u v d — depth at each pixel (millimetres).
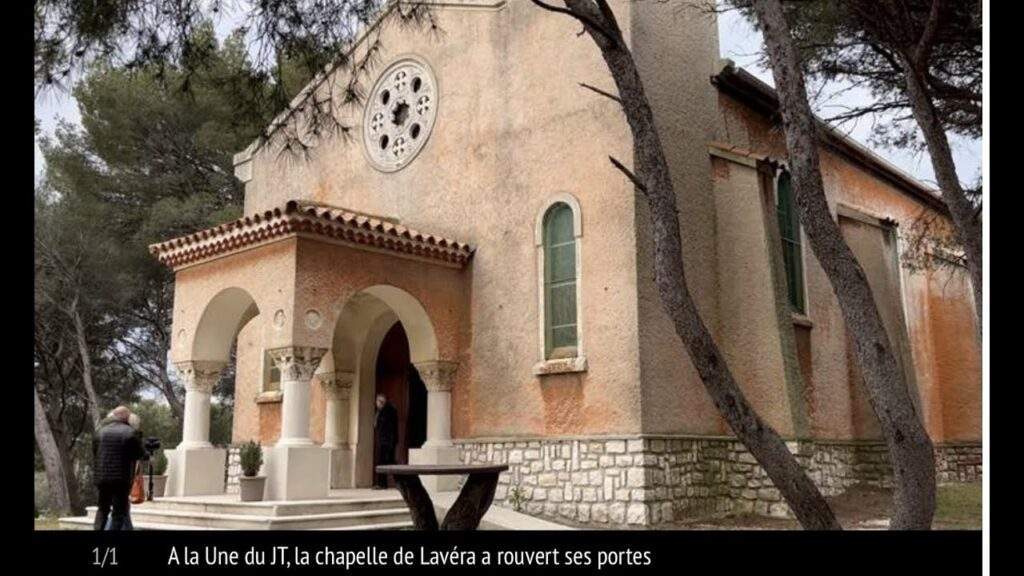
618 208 12148
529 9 13984
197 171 23844
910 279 18094
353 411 14781
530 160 13453
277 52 8180
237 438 16562
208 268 13242
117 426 9453
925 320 18203
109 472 9203
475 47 14727
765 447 6867
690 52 13500
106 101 22000
